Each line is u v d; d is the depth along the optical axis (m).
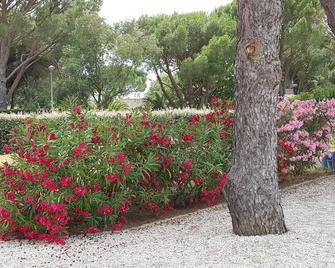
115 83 32.97
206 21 36.00
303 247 4.54
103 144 6.18
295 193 8.12
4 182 6.04
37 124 6.75
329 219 5.79
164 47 34.75
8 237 5.80
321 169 10.79
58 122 6.55
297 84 45.66
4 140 17.92
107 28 32.75
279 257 4.30
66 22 29.61
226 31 35.16
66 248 5.31
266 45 5.06
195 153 7.13
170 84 40.34
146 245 5.16
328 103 9.75
